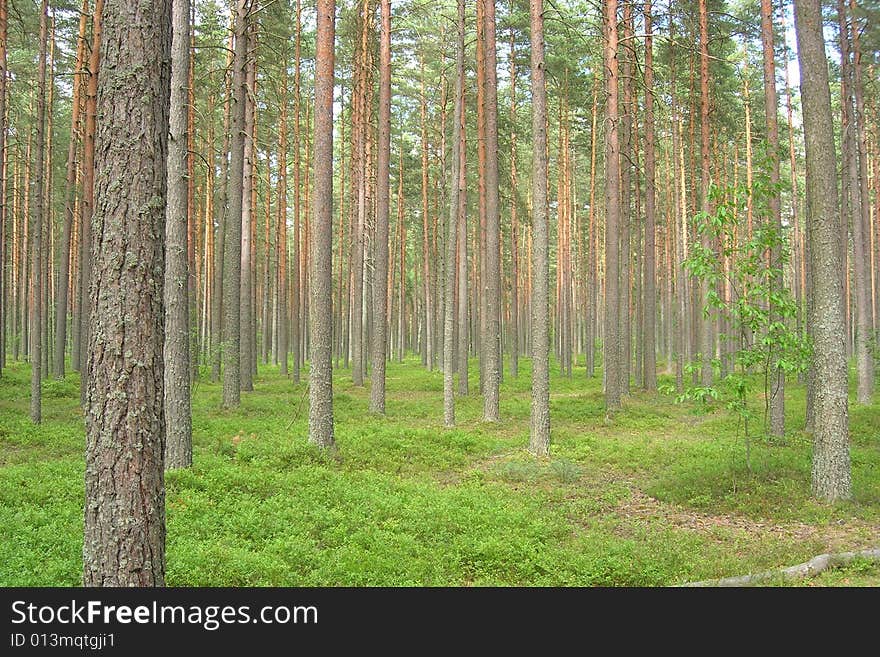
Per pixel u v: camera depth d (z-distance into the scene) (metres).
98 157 4.65
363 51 24.36
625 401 22.78
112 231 4.57
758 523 9.22
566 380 32.41
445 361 18.08
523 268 46.34
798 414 18.69
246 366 24.94
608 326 20.28
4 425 15.58
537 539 8.10
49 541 7.22
